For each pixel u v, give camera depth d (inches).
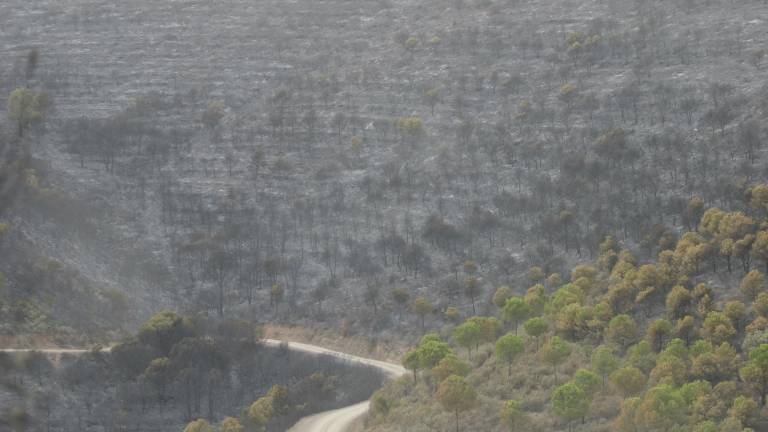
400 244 6097.4
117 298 5654.5
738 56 6781.5
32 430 4148.6
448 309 5428.2
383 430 3831.2
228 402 4591.5
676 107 6373.0
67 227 6186.0
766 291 3713.1
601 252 5113.2
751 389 3147.1
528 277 5359.3
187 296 6048.2
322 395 4621.1
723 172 5378.9
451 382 3592.5
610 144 6136.8
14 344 4857.3
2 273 5251.0
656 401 3063.5
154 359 4717.0
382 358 5329.7
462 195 6412.4
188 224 6628.9
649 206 5378.9
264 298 5999.0
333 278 6053.2
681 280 4030.5
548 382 3705.7
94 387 4544.8
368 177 6835.6
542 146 6584.6
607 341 3863.2
